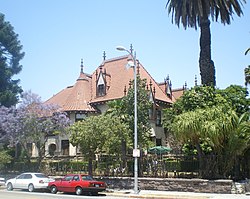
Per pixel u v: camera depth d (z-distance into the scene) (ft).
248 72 95.30
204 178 81.20
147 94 120.16
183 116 80.64
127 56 162.71
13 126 124.57
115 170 95.30
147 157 90.99
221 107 83.61
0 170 133.18
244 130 77.51
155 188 84.79
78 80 163.22
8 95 167.84
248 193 72.54
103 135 88.53
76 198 70.74
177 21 107.65
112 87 154.20
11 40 186.39
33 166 123.65
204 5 101.86
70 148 149.89
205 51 104.78
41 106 128.57
